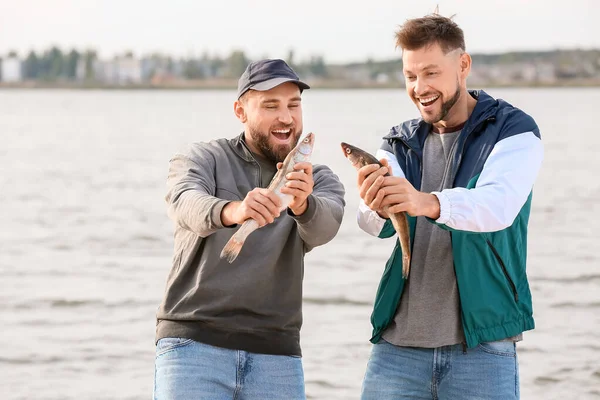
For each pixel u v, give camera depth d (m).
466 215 4.64
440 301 5.07
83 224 20.55
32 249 17.45
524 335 10.92
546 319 11.70
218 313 4.86
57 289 13.85
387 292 5.21
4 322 11.83
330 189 5.12
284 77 4.88
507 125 4.97
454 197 4.64
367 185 4.61
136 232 19.44
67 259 16.45
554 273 14.57
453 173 5.05
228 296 4.84
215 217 4.48
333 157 36.12
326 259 16.03
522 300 5.06
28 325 11.68
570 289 13.44
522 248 5.09
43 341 10.91
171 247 17.77
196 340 4.84
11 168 34.09
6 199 24.94
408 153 5.27
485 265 4.97
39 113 99.81
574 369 9.65
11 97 194.12
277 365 4.92
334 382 9.33
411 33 4.88
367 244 17.53
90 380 9.54
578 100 115.50
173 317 4.91
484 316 4.96
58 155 40.34
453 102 4.97
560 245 17.19
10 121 78.62
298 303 5.02
